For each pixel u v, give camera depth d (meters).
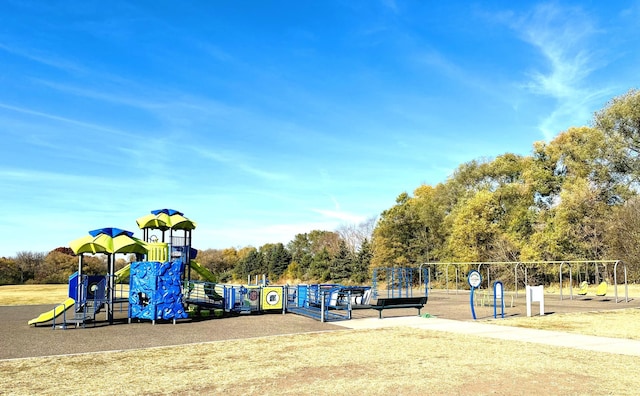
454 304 25.88
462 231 46.88
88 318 18.23
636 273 37.56
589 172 44.25
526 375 8.86
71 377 9.00
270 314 21.08
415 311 21.88
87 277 18.12
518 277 41.97
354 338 13.62
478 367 9.58
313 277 64.94
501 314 19.78
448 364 9.88
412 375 8.91
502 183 54.28
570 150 46.12
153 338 14.08
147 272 18.19
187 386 8.23
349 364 9.98
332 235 87.00
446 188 60.50
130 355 11.29
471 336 13.81
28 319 19.84
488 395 7.51
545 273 40.56
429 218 55.59
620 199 41.56
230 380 8.63
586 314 19.78
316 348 12.00
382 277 54.66
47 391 7.99
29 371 9.59
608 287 35.47
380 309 18.59
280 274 72.00
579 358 10.48
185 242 25.98
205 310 21.08
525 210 47.34
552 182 48.03
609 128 41.41
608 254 39.09
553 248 40.78
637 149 40.28
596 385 8.10
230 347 12.31
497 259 43.97
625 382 8.30
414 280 53.97
